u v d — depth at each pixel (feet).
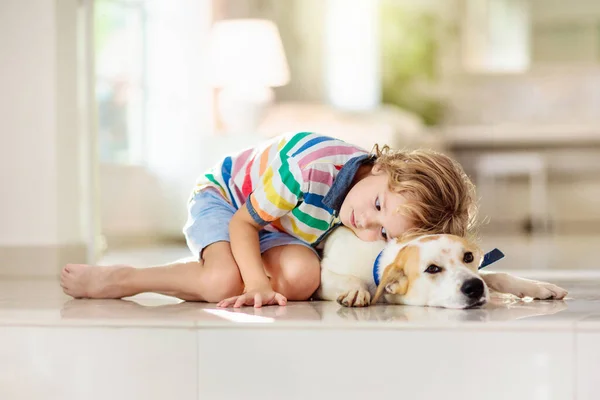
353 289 5.24
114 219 16.70
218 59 17.84
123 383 4.55
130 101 16.97
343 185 5.47
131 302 5.70
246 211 5.67
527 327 4.19
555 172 21.68
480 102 23.20
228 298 5.41
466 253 5.12
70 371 4.60
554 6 23.00
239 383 4.42
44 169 9.21
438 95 23.25
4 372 4.66
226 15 19.99
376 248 5.43
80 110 9.69
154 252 14.21
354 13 23.24
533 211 21.24
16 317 4.74
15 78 9.26
